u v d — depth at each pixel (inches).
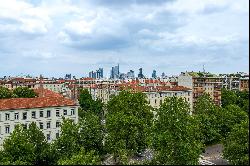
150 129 3491.6
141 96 4931.1
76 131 3476.9
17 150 3137.3
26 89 6870.1
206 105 5438.0
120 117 3998.5
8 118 4756.4
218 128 5191.9
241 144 3526.1
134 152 4047.7
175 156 3056.1
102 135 3673.7
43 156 3292.3
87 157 2694.4
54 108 5088.6
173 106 3373.5
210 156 4598.9
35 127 3437.5
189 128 3243.1
